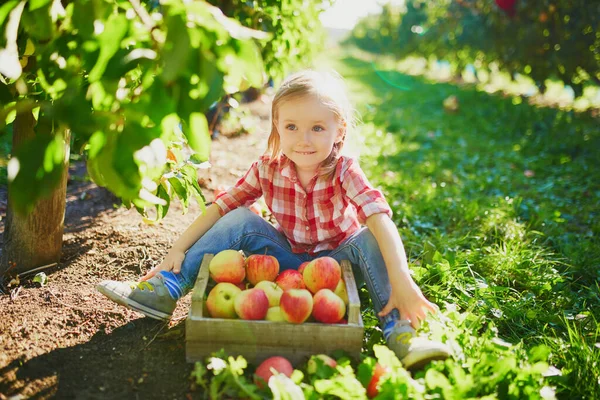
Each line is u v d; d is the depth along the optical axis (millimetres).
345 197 2373
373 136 6629
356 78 14586
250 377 1884
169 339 2148
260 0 3633
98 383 1875
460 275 2746
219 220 2375
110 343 2109
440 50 13734
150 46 1437
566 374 2021
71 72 1533
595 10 7375
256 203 3145
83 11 1426
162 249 2971
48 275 2611
